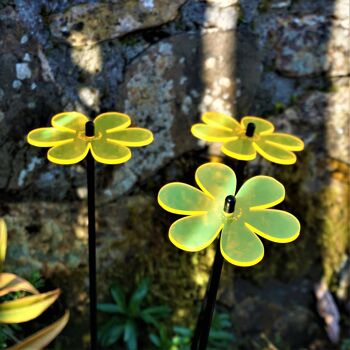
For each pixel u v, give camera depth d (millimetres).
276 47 469
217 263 320
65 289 499
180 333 543
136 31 424
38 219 464
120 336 538
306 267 587
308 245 578
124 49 427
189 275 534
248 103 482
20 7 381
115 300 517
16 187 440
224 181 339
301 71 486
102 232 492
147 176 486
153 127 464
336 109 510
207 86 460
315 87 498
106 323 528
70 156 321
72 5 396
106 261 507
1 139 414
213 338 541
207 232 302
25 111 413
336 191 559
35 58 400
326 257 587
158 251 521
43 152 436
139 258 519
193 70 450
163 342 525
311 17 462
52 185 453
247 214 316
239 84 468
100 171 462
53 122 357
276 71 481
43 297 321
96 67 424
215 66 453
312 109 506
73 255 490
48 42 403
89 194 348
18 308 316
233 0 434
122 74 434
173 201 319
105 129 354
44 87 412
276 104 495
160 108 457
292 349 589
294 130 514
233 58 455
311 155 533
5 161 425
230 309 568
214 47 446
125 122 363
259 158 508
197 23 436
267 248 562
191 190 329
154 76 442
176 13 427
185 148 484
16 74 397
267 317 580
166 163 486
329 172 548
